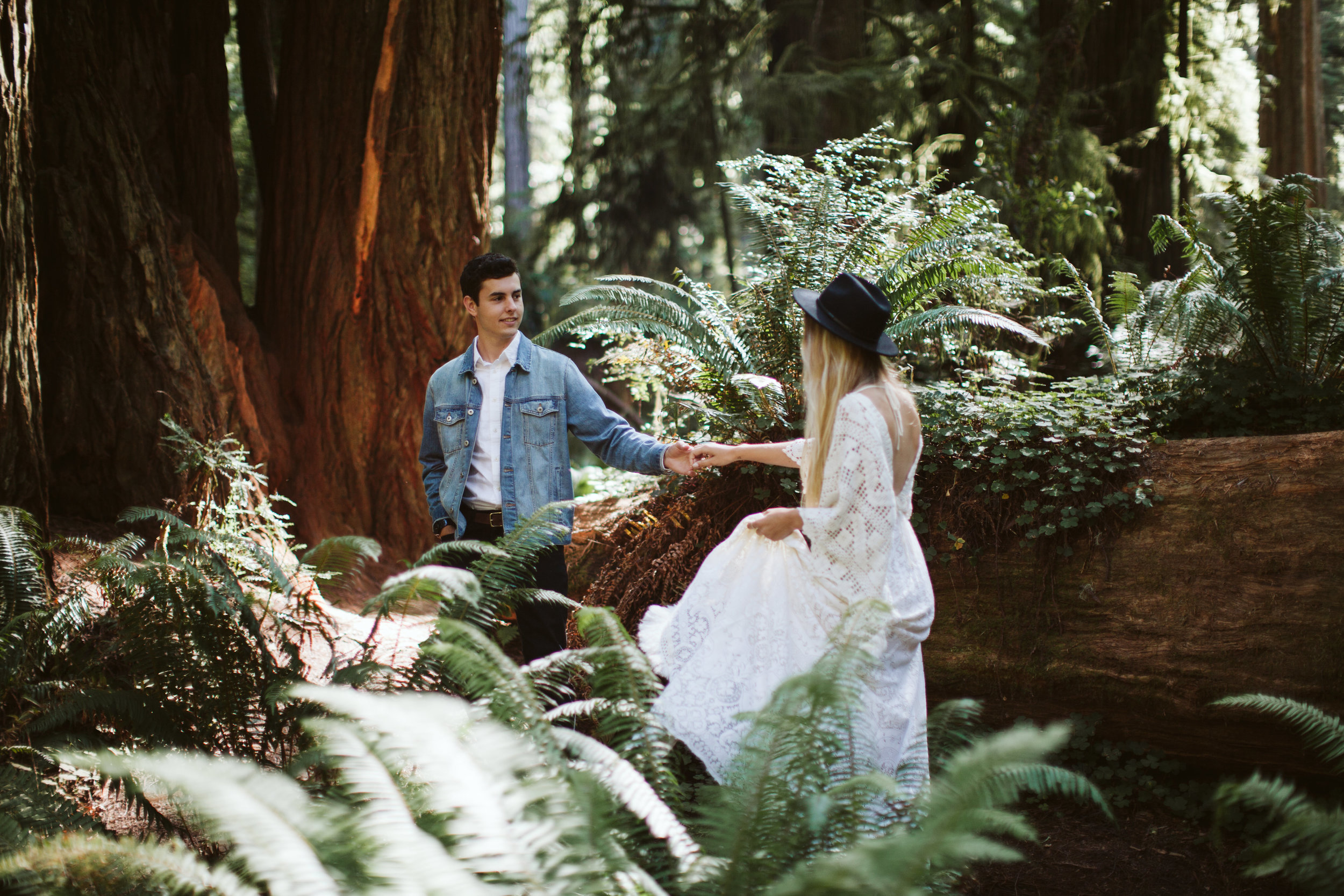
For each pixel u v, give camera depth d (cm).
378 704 169
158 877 176
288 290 619
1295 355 438
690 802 295
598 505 495
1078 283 499
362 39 611
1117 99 991
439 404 347
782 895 156
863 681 216
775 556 265
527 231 1789
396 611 316
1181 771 335
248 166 1165
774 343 422
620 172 1511
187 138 614
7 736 274
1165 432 431
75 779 283
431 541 599
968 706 255
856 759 217
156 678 281
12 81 335
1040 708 352
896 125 1071
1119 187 1000
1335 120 1240
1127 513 350
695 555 401
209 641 288
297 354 609
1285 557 320
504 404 340
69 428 470
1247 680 309
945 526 375
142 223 505
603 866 172
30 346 347
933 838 160
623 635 238
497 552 281
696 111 1309
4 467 333
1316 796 312
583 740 204
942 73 1061
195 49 626
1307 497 326
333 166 614
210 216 625
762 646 258
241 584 346
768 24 1195
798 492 392
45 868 178
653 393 524
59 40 502
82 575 301
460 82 615
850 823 199
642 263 1586
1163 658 326
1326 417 401
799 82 1095
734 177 450
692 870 188
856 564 242
